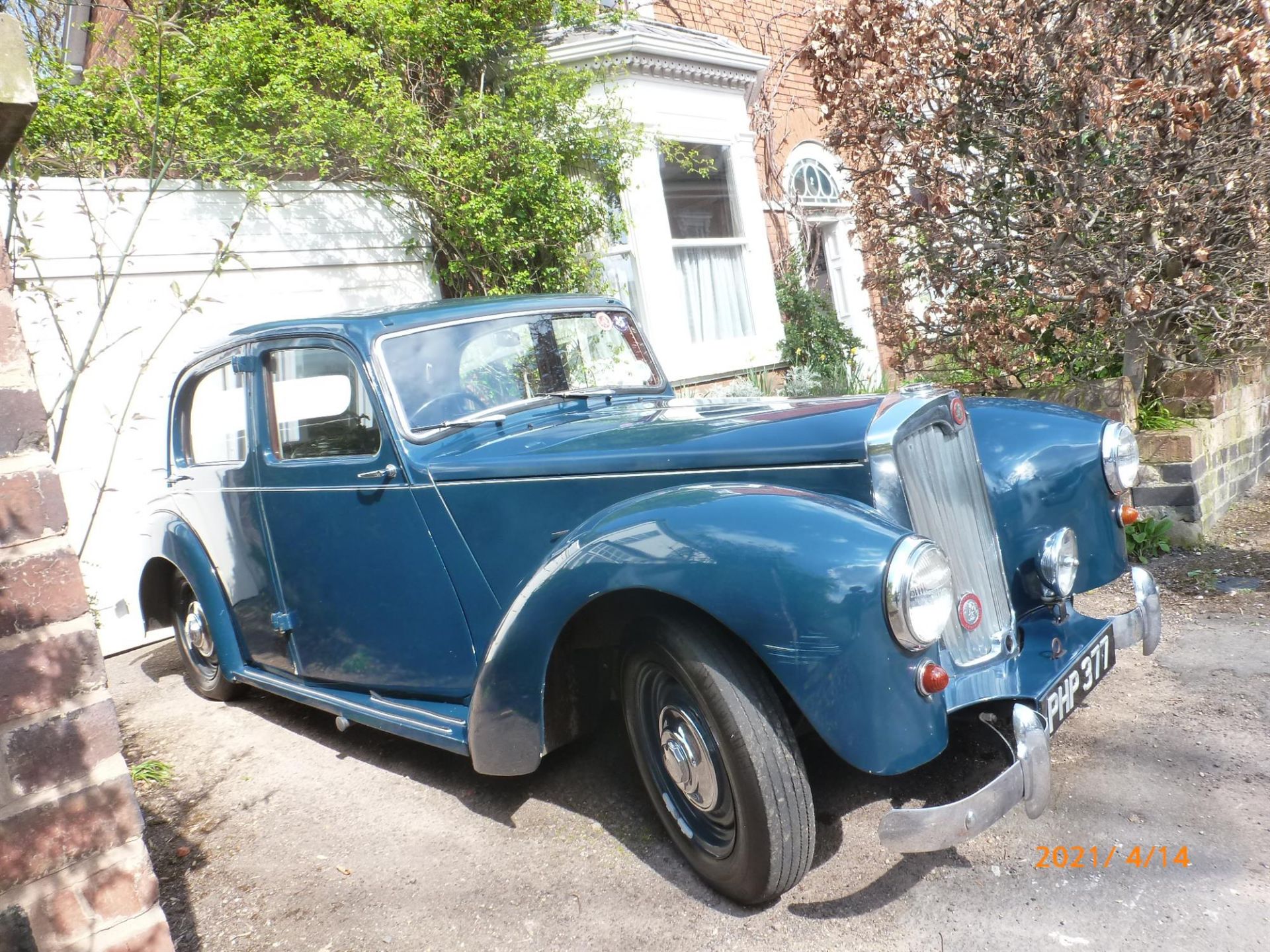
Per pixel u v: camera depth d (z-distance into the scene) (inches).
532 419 135.2
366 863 115.0
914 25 215.0
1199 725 125.2
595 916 99.3
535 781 131.6
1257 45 170.4
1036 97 206.7
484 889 106.6
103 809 68.6
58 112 227.3
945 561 87.3
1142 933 86.4
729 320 364.2
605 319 157.8
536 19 311.0
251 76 262.2
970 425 116.6
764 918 95.3
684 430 112.7
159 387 227.8
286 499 140.7
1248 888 90.8
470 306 140.6
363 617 135.2
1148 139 194.7
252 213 247.0
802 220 430.3
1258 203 196.9
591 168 308.8
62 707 67.0
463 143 277.9
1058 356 236.7
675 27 352.2
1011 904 92.8
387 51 282.5
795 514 89.7
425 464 122.3
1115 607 173.3
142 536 184.9
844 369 382.0
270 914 106.3
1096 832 103.4
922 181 224.5
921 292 252.8
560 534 112.3
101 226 196.2
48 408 209.0
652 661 99.0
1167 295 204.1
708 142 352.2
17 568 65.3
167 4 252.2
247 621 160.1
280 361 140.2
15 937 63.6
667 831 106.6
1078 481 128.2
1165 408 220.5
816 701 84.5
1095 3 190.9
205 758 154.1
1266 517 219.3
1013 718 91.6
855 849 105.5
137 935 69.9
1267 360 265.9
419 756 146.4
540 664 104.3
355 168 272.2
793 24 438.9
